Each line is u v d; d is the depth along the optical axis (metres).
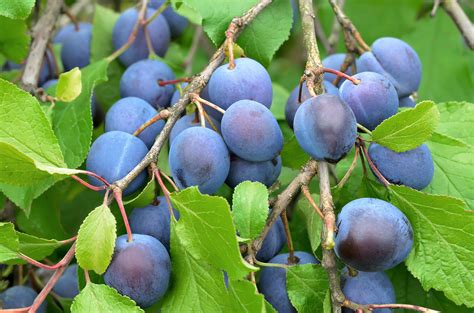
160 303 0.58
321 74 0.56
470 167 0.59
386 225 0.52
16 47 0.69
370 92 0.56
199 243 0.52
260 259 0.57
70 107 0.65
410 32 0.83
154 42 0.71
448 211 0.53
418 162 0.55
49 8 0.71
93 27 0.73
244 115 0.54
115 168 0.56
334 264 0.52
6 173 0.53
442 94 0.81
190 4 0.62
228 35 0.59
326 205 0.52
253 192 0.53
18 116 0.53
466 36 0.71
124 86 0.65
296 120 0.53
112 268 0.53
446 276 0.54
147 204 0.56
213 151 0.54
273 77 0.94
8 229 0.52
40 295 0.51
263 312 0.50
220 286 0.53
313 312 0.54
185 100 0.56
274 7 0.63
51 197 0.67
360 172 0.59
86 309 0.51
